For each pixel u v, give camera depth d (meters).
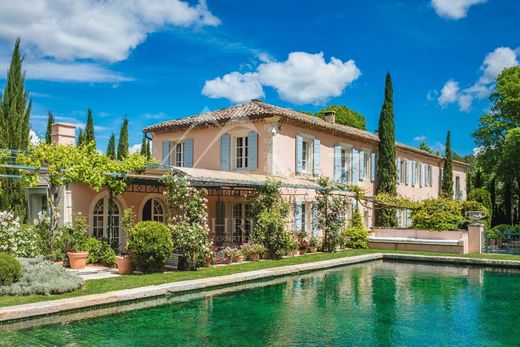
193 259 13.48
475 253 19.75
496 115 30.81
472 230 20.31
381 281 13.88
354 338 8.07
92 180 13.91
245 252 16.19
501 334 8.37
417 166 32.19
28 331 8.00
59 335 7.83
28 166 13.34
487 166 31.34
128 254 13.11
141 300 10.03
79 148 14.72
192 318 9.22
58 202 14.66
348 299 11.27
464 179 40.50
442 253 19.42
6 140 22.25
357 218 22.73
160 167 15.82
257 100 22.81
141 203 17.17
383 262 18.44
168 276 12.11
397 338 8.09
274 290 12.22
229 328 8.55
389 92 26.73
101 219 15.98
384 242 21.78
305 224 21.55
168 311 9.73
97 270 13.00
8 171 20.41
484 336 8.25
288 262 15.89
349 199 23.53
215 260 14.98
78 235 13.86
